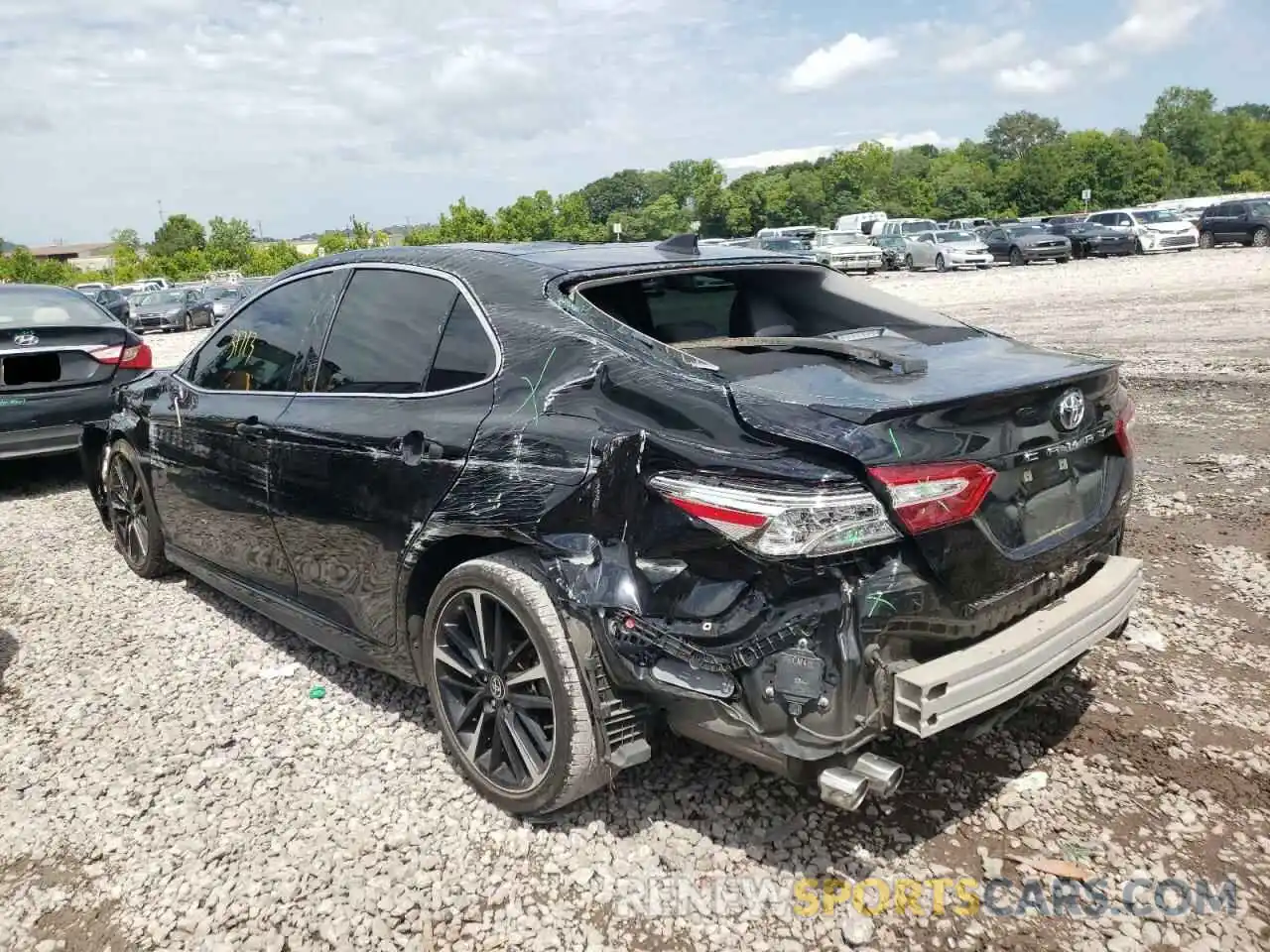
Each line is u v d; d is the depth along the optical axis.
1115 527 3.16
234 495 4.16
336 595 3.68
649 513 2.59
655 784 3.18
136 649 4.48
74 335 7.47
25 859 2.99
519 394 3.01
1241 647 4.00
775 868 2.78
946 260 31.70
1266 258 26.53
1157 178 98.31
